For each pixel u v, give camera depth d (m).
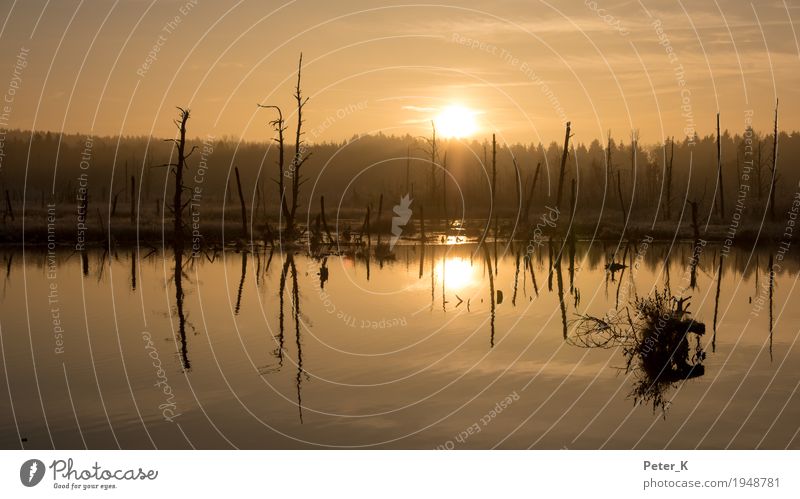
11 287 29.02
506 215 81.94
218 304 24.94
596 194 94.19
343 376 15.65
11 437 12.05
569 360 17.06
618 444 11.84
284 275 33.62
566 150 58.03
